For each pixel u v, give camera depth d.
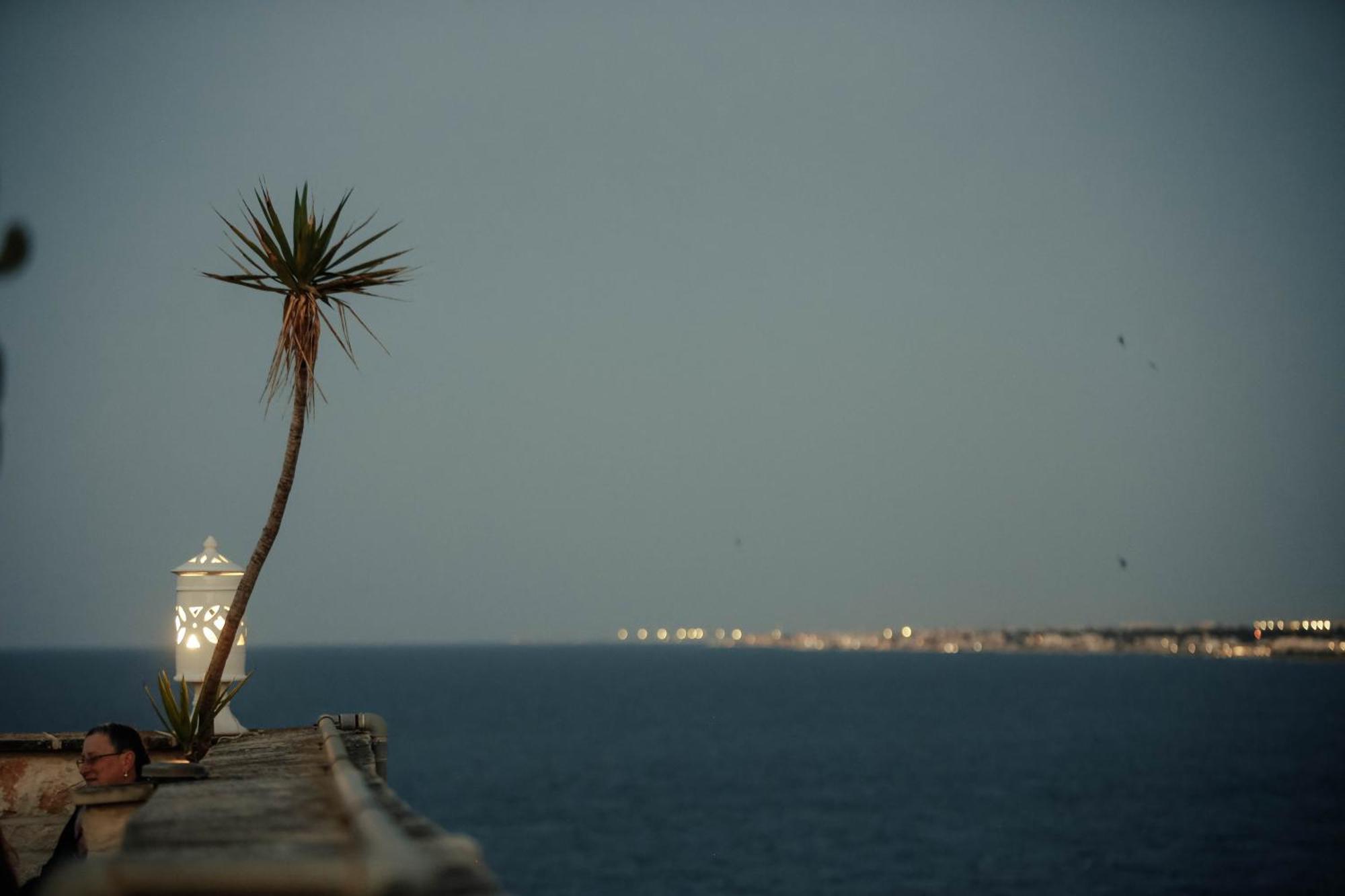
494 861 50.84
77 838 6.19
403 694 171.25
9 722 101.75
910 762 88.25
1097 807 66.44
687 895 43.84
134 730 7.19
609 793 71.81
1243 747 98.88
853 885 46.09
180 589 10.92
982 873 48.28
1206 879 47.03
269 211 10.50
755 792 72.12
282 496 10.77
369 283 10.84
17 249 2.13
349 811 4.42
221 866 3.07
